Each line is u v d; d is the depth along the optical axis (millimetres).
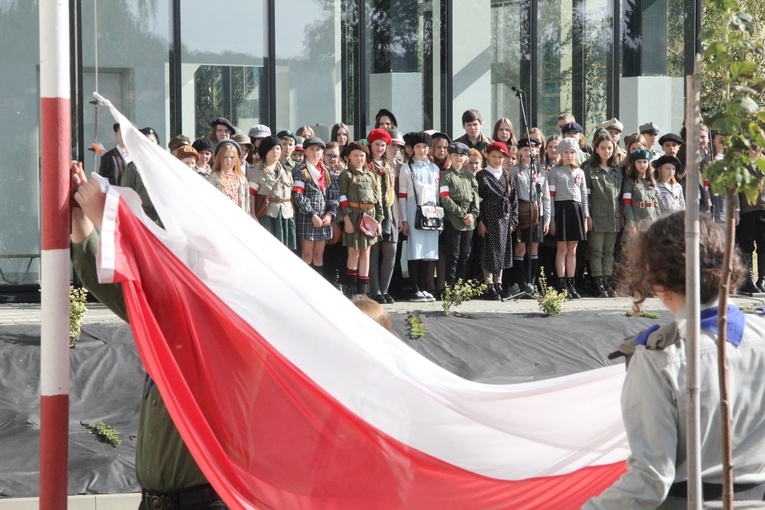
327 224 10383
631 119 13586
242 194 9688
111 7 11227
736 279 2529
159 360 3137
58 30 3061
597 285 11852
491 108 13062
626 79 13531
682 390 2379
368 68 12453
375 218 10586
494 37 13000
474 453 3457
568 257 11703
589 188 11781
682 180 12102
